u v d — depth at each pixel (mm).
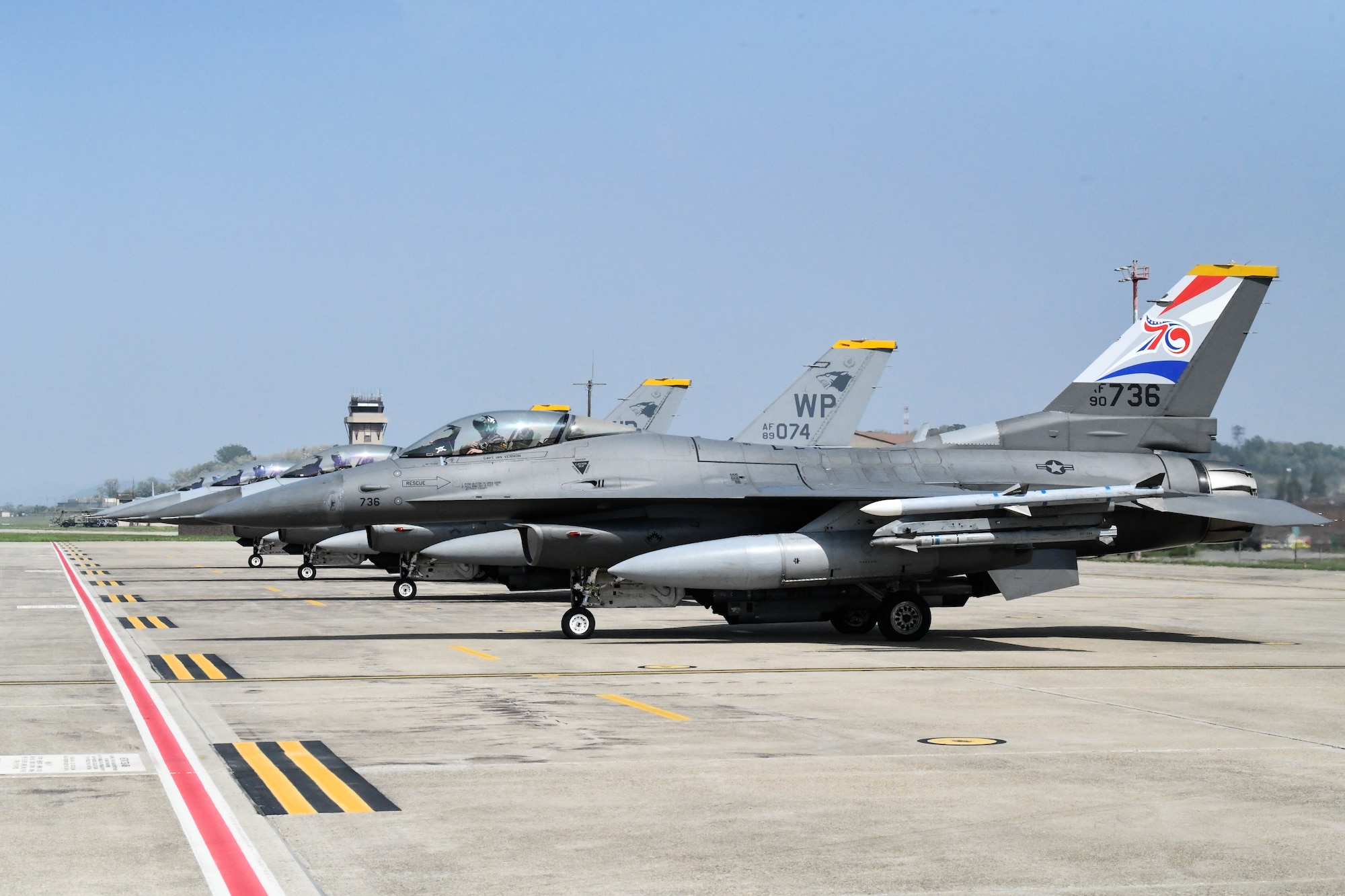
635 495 20469
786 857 6910
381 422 122875
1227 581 40219
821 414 31469
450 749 9977
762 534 20828
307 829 7410
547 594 32750
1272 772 9266
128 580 38125
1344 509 58531
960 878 6539
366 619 23984
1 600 28672
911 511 18734
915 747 10180
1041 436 22516
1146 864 6820
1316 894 6316
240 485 46469
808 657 17266
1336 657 17750
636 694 13352
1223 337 23141
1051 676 15125
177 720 11391
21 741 10234
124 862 6668
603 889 6293
